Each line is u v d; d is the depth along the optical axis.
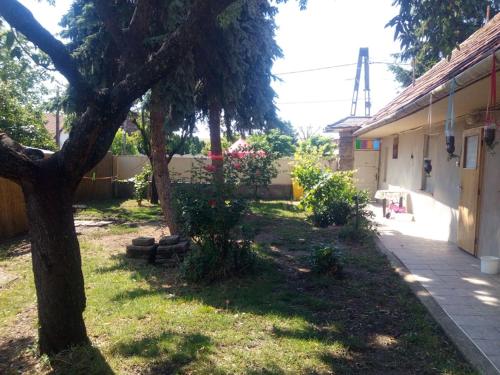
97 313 4.96
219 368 3.62
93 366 3.71
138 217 12.95
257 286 5.76
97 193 17.92
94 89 3.65
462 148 7.97
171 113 8.54
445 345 4.02
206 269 6.05
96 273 6.64
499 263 6.35
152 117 8.51
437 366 3.62
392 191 12.51
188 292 5.64
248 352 3.89
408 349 3.95
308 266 6.77
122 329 4.46
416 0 4.73
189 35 3.63
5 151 3.43
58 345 3.94
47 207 3.70
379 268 6.66
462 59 6.64
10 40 3.87
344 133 16.80
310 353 3.86
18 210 10.30
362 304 5.12
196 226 6.00
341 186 10.99
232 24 8.10
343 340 4.11
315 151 13.70
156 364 3.73
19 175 3.52
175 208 6.50
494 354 3.77
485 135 5.60
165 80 7.73
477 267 6.70
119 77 4.22
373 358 3.79
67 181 3.73
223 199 6.13
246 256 6.30
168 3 6.68
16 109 15.05
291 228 10.45
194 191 6.23
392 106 11.55
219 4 3.61
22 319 5.00
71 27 8.76
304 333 4.29
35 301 5.55
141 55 4.25
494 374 3.43
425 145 11.13
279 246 8.42
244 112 11.27
